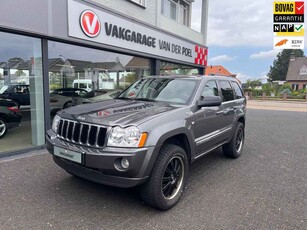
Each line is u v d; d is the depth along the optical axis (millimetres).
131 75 9117
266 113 16750
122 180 2801
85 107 3613
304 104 27125
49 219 2943
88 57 7285
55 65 6273
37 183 3891
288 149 6574
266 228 2889
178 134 3369
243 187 4012
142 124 2910
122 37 7961
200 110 3895
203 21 14266
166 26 11211
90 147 2932
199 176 4441
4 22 4883
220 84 4980
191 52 12570
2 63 5707
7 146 5656
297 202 3543
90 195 3551
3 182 3896
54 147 3240
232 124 5152
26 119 6059
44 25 5594
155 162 3045
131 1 8742
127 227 2836
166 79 4590
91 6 6727
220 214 3170
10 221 2883
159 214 3129
